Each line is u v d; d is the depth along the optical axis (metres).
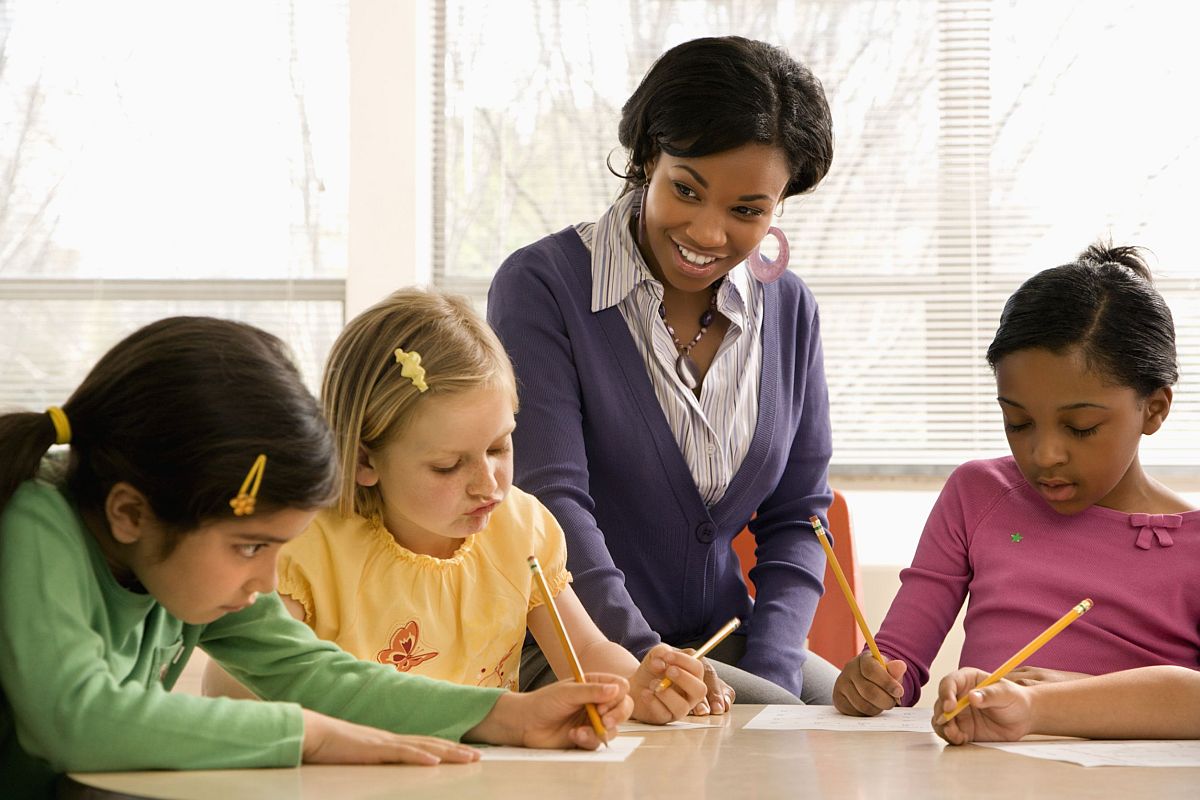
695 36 3.24
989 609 1.64
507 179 3.27
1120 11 3.11
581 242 1.85
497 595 1.50
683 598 1.81
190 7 3.30
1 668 1.00
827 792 0.92
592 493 1.82
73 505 1.05
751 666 1.72
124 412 1.02
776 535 1.90
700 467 1.79
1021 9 3.14
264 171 3.28
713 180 1.60
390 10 3.16
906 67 3.17
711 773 1.00
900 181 3.16
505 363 1.45
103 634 1.06
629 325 1.80
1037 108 3.13
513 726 1.17
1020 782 0.96
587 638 1.52
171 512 1.00
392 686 1.20
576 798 0.88
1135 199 3.09
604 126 3.25
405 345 1.40
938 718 1.20
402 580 1.45
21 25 3.33
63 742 0.97
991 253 3.13
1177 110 3.08
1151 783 0.96
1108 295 1.55
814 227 3.18
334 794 0.89
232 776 0.96
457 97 3.28
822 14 3.20
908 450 3.13
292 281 3.27
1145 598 1.56
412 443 1.38
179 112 3.29
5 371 3.28
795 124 1.63
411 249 3.15
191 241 3.28
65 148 3.31
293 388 1.04
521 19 3.28
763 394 1.83
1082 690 1.23
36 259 3.30
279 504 1.01
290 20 3.29
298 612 1.40
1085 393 1.51
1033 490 1.70
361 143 3.15
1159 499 1.65
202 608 1.05
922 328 3.14
